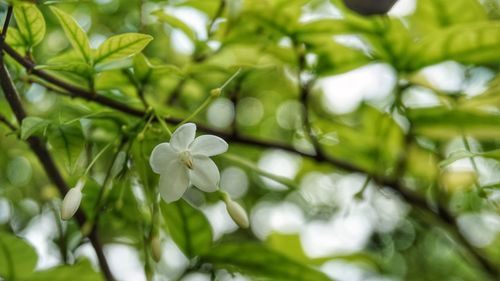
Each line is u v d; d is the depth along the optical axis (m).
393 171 0.43
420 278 0.57
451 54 0.39
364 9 0.37
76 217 0.37
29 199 0.48
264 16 0.39
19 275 0.37
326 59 0.40
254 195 0.52
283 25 0.39
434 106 0.40
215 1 0.40
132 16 0.46
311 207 0.51
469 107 0.40
